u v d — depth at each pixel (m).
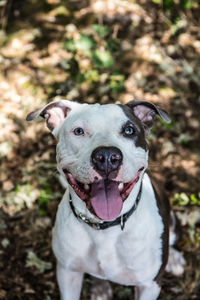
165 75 1.84
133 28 2.05
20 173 1.48
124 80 1.80
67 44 1.79
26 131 1.60
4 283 1.21
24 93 1.74
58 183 1.44
